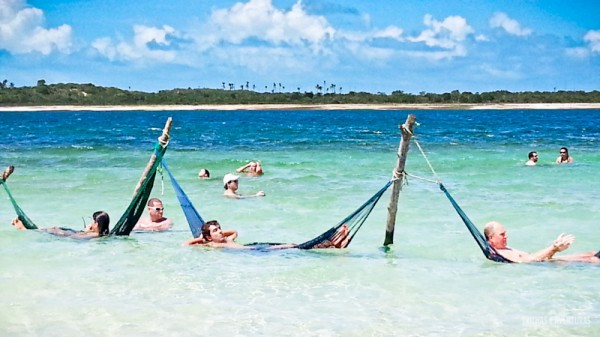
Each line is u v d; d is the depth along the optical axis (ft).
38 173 73.77
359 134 163.84
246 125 241.14
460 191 57.52
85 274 32.55
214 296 29.07
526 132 169.27
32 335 24.77
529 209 48.34
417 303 27.94
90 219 47.52
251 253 36.68
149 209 44.68
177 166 81.05
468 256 35.58
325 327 25.32
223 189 60.80
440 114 421.18
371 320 26.00
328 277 31.78
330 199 54.24
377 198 37.01
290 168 77.71
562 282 30.58
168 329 25.26
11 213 49.47
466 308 27.27
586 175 67.97
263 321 25.98
